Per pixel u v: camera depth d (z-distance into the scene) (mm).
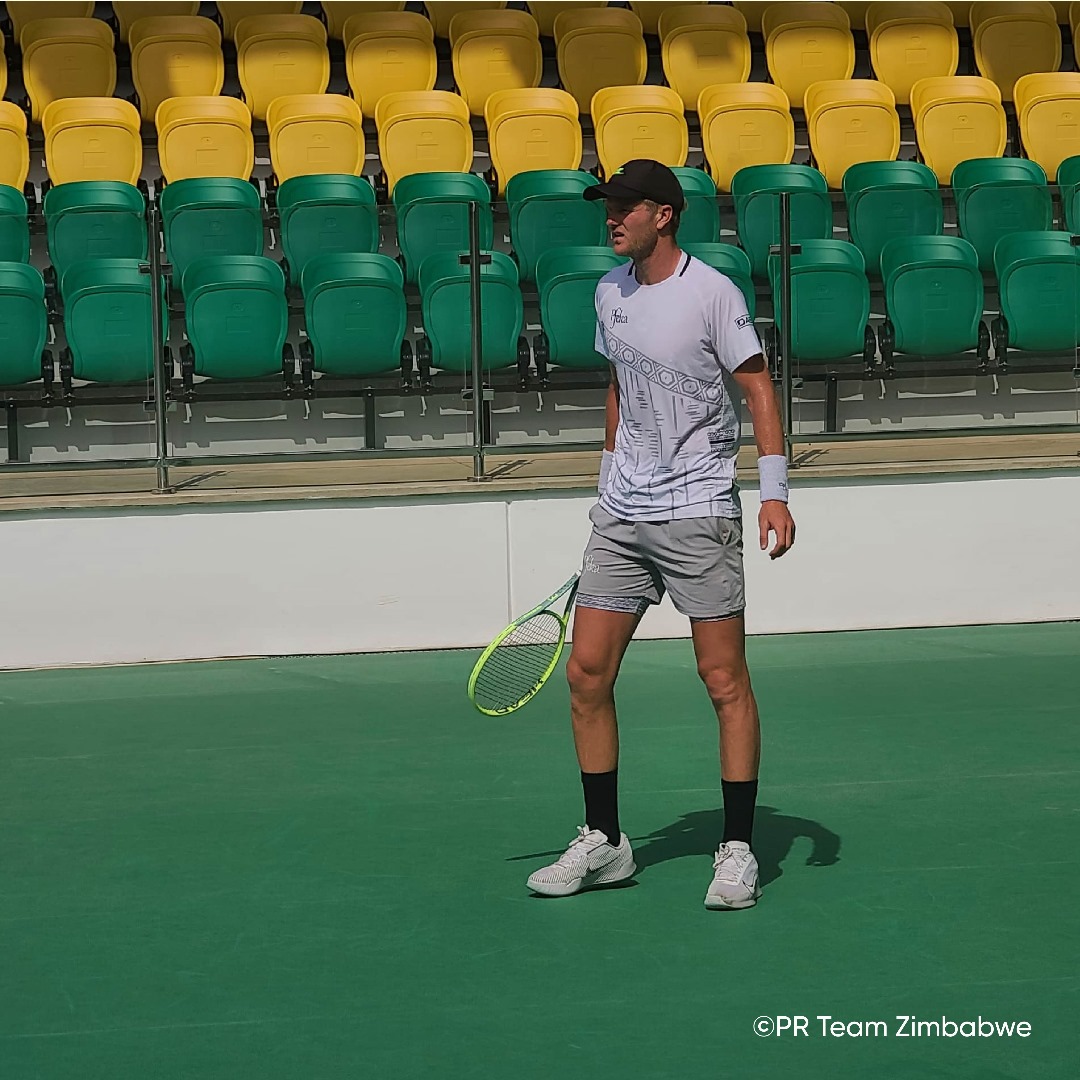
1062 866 12477
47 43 32000
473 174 28328
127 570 20234
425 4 35625
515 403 21172
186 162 28938
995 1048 9312
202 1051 9398
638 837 13398
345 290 20859
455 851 13070
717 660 11750
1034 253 21625
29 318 20547
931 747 16016
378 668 19859
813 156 29844
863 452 21484
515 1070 9094
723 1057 9250
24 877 12617
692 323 11477
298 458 21078
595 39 33094
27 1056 9359
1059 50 33906
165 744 16625
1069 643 20375
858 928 11211
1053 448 21594
